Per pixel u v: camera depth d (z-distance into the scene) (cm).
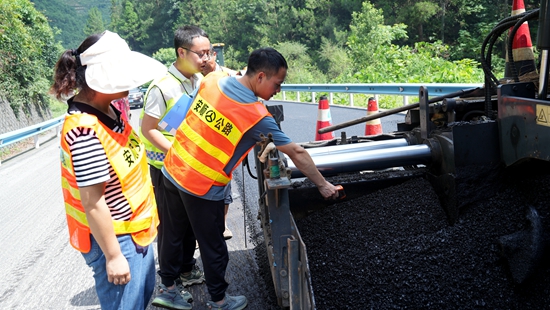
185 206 298
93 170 201
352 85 1381
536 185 278
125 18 9931
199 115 284
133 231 223
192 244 364
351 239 309
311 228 327
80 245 220
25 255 474
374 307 264
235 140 277
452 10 3850
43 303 369
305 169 271
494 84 305
